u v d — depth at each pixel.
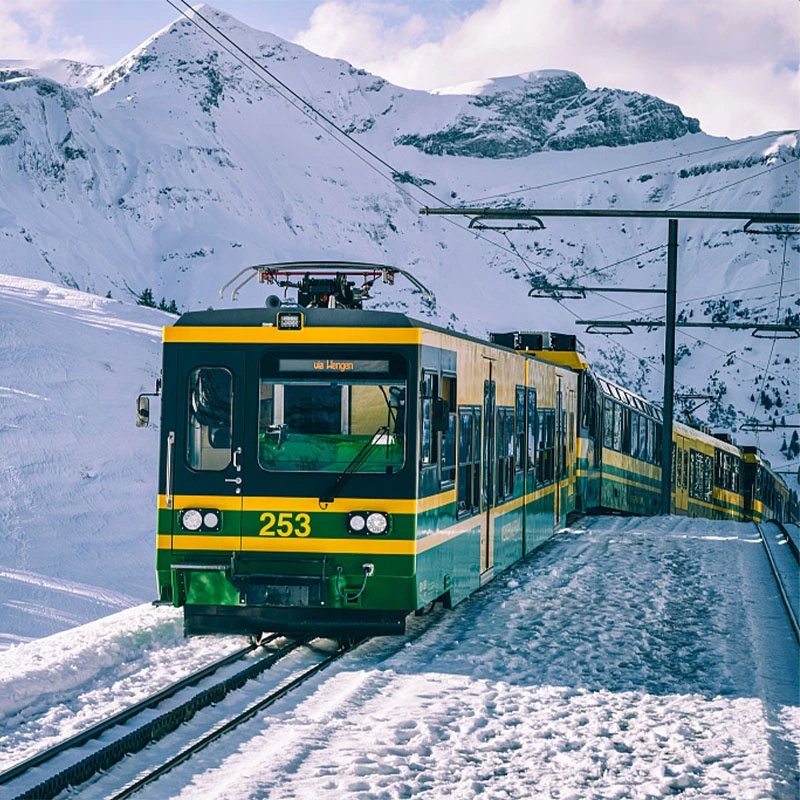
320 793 6.89
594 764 7.70
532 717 8.95
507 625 12.80
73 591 24.72
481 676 10.39
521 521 17.12
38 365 41.69
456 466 12.78
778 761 8.00
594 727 8.66
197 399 11.23
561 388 21.12
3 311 46.91
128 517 31.92
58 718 8.69
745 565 19.02
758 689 10.12
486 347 14.45
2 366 40.84
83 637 11.36
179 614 12.81
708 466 40.12
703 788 7.33
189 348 11.23
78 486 33.25
